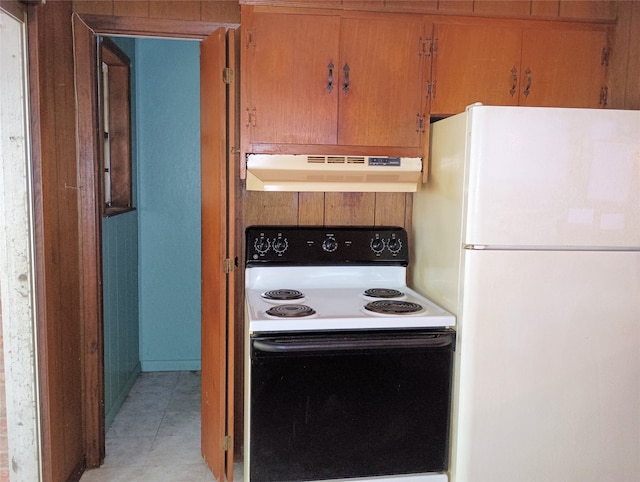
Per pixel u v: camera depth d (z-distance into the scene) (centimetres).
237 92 237
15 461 198
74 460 238
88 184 242
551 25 232
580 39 235
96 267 247
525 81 233
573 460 198
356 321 194
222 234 225
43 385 198
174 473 249
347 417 195
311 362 191
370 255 246
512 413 194
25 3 183
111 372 297
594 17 234
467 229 189
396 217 262
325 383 192
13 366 194
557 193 187
